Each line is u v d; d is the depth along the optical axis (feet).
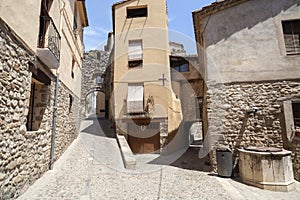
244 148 18.29
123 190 13.93
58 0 20.16
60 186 13.80
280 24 20.06
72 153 23.39
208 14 22.93
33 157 13.97
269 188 15.01
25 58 12.51
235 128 19.58
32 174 13.78
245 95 19.80
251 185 16.06
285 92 18.80
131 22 36.04
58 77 19.98
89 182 14.99
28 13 12.85
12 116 10.96
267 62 19.75
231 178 17.92
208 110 20.75
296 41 19.84
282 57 19.49
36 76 14.58
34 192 12.50
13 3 10.99
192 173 19.71
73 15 28.09
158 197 12.93
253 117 19.22
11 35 10.80
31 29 13.29
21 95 12.04
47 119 17.16
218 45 21.67
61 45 21.36
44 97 17.02
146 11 37.22
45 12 16.06
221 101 20.43
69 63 25.89
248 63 20.26
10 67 10.71
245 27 21.01
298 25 20.10
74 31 29.60
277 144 18.17
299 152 17.26
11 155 10.80
